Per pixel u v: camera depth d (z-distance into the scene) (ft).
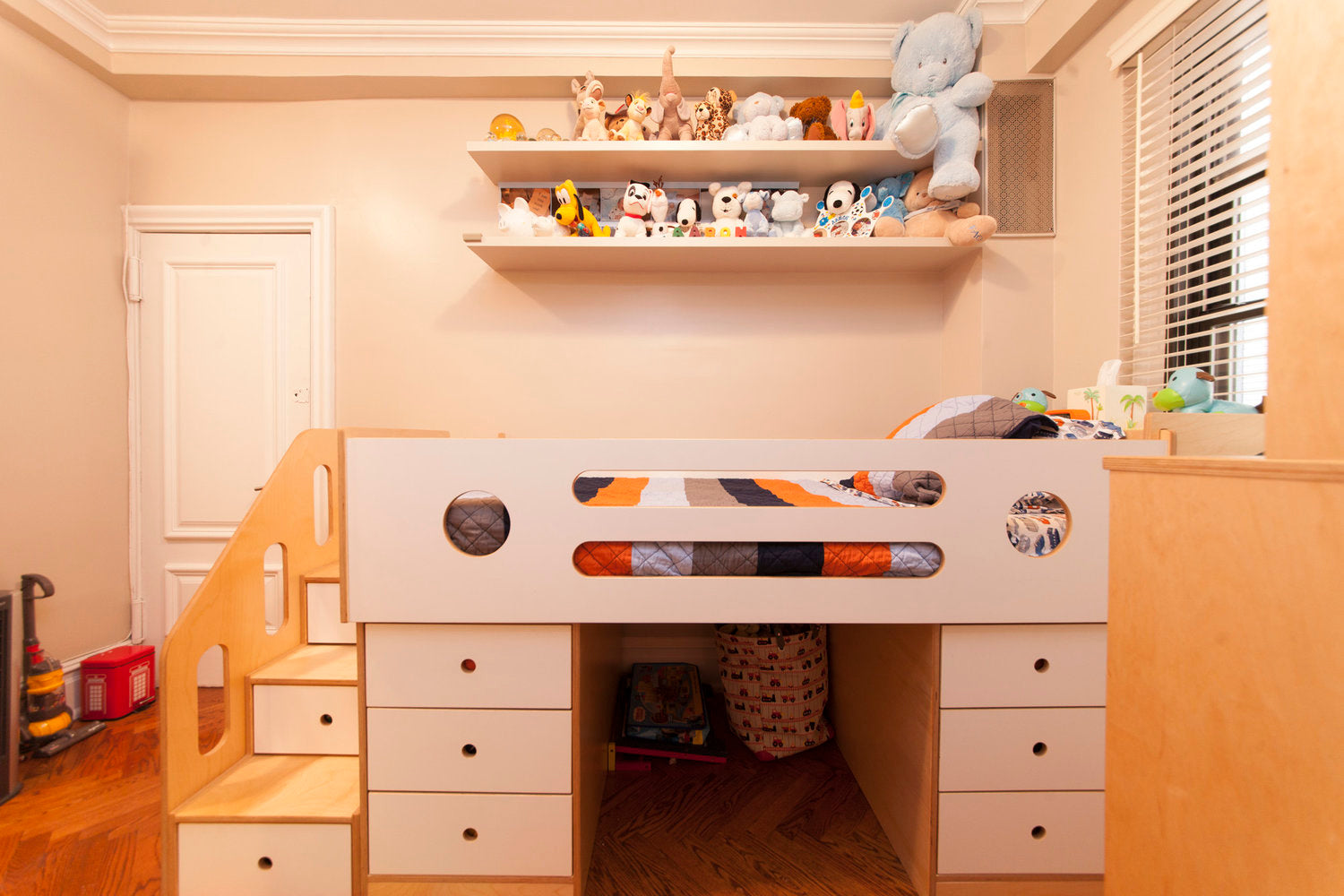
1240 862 1.62
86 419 6.44
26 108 5.82
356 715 4.24
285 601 4.85
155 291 6.98
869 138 6.26
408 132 6.99
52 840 4.23
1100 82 5.64
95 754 5.43
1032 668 3.56
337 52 6.48
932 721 3.56
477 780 3.54
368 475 3.40
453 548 3.42
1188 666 1.78
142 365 6.98
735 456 3.38
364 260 7.00
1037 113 6.25
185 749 3.71
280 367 7.01
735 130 6.33
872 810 4.63
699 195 6.88
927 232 6.23
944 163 5.90
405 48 6.48
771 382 7.12
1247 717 1.61
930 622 3.49
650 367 7.11
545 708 3.51
